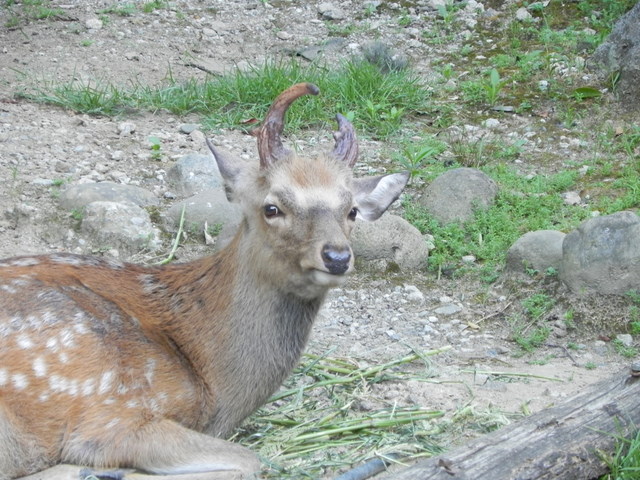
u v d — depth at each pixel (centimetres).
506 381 972
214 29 1898
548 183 1361
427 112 1598
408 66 1739
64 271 809
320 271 752
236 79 1602
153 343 782
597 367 1014
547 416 778
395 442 830
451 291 1179
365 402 913
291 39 1884
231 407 809
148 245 1219
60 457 751
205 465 743
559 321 1096
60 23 1870
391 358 1033
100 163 1391
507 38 1838
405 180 868
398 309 1141
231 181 813
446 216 1295
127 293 823
